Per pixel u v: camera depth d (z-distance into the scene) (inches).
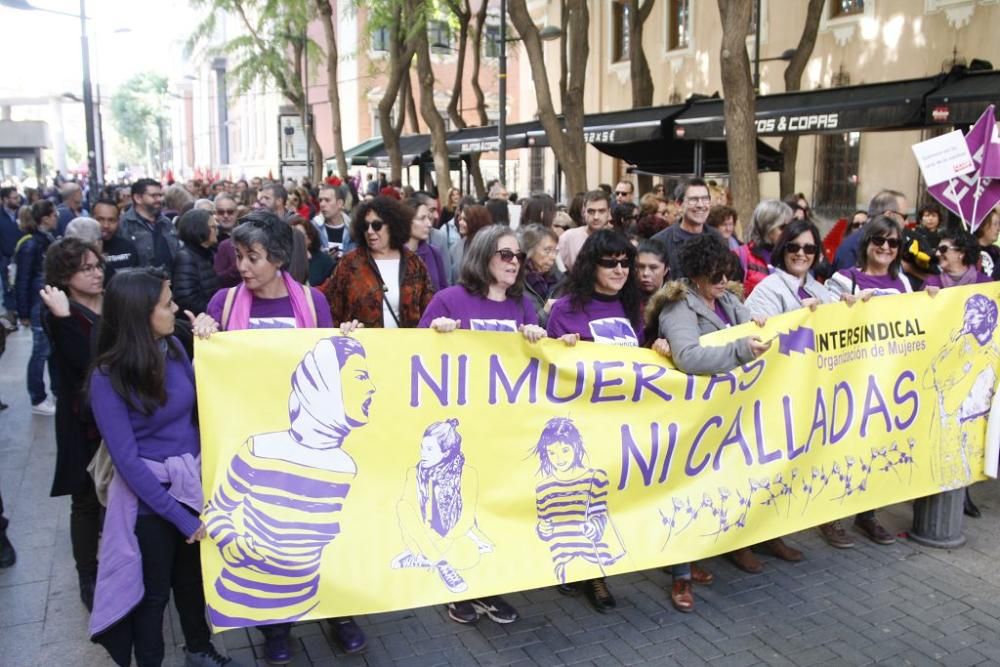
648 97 661.9
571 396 153.5
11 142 1200.2
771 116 452.1
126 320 123.0
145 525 126.1
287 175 1017.5
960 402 197.0
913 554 194.9
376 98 1464.1
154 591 127.6
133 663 147.4
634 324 173.6
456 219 327.9
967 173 208.4
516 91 1515.7
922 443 192.5
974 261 210.5
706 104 518.6
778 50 741.3
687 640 158.9
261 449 133.3
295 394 135.6
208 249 241.4
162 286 125.5
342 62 1469.0
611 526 157.0
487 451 148.3
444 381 144.9
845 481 182.5
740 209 356.8
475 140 726.5
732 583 181.5
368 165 995.9
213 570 128.6
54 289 155.3
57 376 157.8
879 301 183.2
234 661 141.2
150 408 124.0
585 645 157.2
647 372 157.9
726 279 168.2
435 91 1473.9
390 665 150.3
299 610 133.2
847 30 672.4
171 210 390.6
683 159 605.0
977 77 393.4
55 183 1032.2
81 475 157.9
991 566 188.5
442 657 153.0
